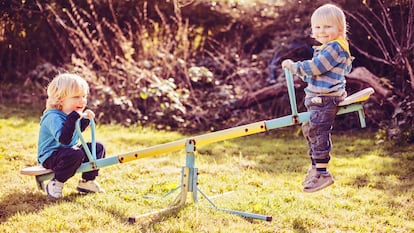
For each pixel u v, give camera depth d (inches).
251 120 361.1
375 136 323.6
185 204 202.4
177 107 354.6
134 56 407.2
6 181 230.4
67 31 410.9
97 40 413.4
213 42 424.8
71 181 233.0
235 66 401.1
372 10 360.8
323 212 203.6
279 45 391.5
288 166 269.4
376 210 207.2
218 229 182.2
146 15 410.0
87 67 380.2
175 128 355.9
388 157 283.7
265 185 235.8
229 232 180.2
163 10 410.3
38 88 398.9
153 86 359.3
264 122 196.5
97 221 186.7
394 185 238.4
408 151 294.2
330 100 189.5
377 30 364.8
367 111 349.1
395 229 190.2
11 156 264.5
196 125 359.6
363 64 376.5
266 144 315.9
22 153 269.3
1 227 179.6
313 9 380.5
